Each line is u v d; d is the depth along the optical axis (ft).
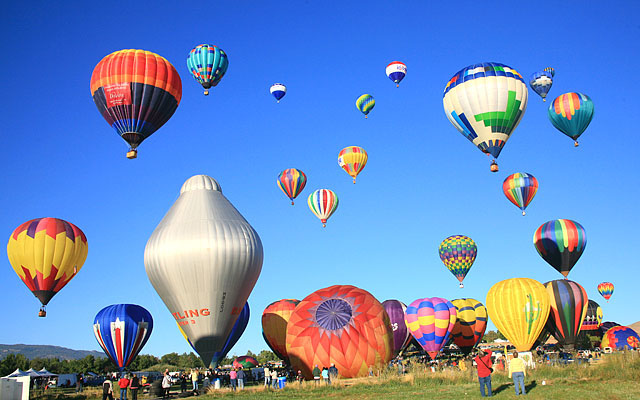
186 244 102.78
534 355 114.93
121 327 141.69
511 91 107.34
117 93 102.99
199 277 102.63
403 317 164.04
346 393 72.69
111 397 81.46
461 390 64.44
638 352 75.87
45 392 116.06
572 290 150.00
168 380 90.94
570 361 96.94
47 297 110.73
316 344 101.71
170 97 107.04
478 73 109.19
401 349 164.76
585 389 57.47
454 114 112.88
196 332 103.96
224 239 104.32
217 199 112.68
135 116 104.47
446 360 148.77
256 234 110.42
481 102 107.65
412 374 85.61
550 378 69.26
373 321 104.68
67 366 341.62
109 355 143.64
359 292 111.24
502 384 65.10
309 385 85.71
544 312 125.59
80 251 114.42
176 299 104.06
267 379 98.99
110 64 104.32
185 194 113.39
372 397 65.72
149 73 104.22
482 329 177.37
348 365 99.55
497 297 129.39
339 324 103.14
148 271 106.52
